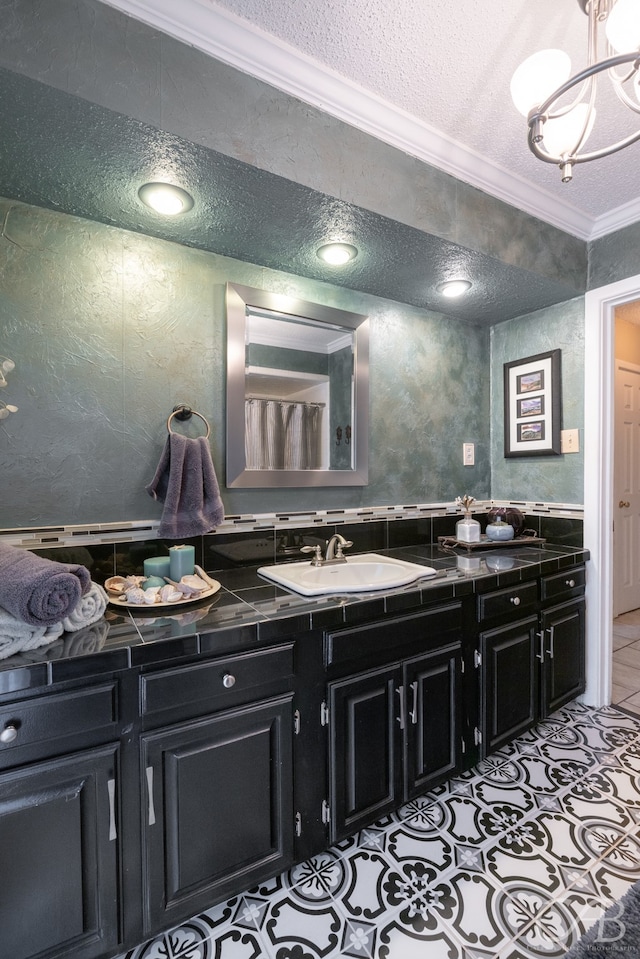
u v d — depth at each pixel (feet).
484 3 3.50
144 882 3.41
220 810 3.70
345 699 4.34
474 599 5.39
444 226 5.20
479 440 8.32
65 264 4.65
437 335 7.72
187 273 5.34
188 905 3.57
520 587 5.86
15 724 2.93
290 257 5.61
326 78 4.10
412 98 4.41
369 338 6.82
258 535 5.87
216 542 5.56
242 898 4.01
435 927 3.72
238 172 3.94
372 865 4.32
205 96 3.62
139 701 3.36
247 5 3.48
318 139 4.24
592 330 6.98
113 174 3.97
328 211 4.59
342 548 6.45
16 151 3.65
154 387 5.16
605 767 5.70
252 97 3.86
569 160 3.33
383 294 6.84
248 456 5.75
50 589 3.15
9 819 2.96
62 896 3.14
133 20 3.35
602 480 7.00
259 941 3.64
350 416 6.59
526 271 6.13
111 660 3.20
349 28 3.68
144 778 3.40
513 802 5.12
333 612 4.18
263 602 4.33
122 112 3.27
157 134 3.48
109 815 3.27
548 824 4.79
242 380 5.68
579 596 6.89
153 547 5.13
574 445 7.27
